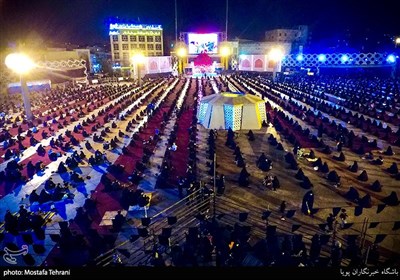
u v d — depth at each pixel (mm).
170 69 81562
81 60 68000
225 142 25438
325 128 27062
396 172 18672
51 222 14562
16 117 35531
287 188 17281
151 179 18828
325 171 18891
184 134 27844
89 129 30156
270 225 13586
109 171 19938
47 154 23609
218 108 29172
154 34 83438
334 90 48031
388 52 69125
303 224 13766
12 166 20062
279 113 33031
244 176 17625
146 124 30516
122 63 80500
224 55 84812
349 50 84750
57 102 45250
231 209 15172
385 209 14867
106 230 13758
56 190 16625
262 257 11273
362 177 17938
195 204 15453
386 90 46188
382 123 30766
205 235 12570
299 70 74125
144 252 12125
